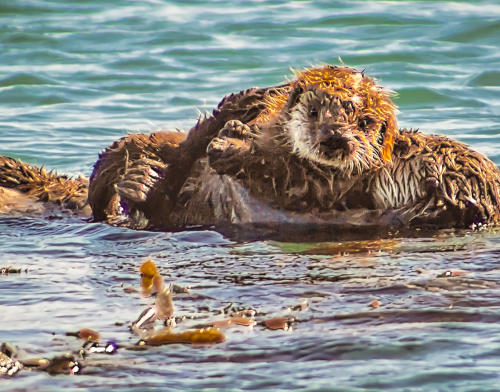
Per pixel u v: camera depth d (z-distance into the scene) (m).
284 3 28.30
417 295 8.21
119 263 9.55
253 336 7.29
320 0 28.45
